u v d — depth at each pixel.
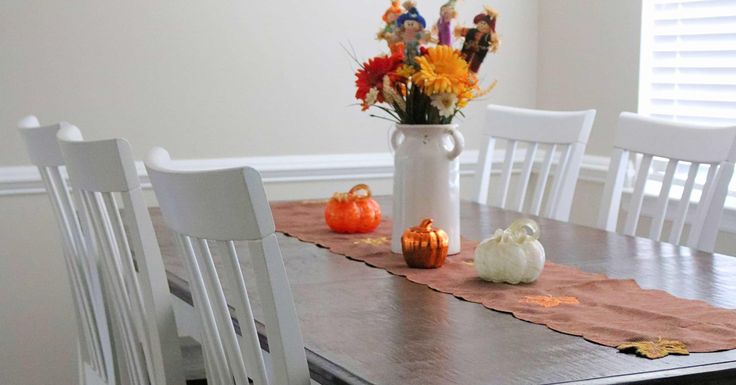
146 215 1.68
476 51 1.92
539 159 3.80
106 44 3.20
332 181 3.53
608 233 2.30
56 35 3.14
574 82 3.63
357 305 1.61
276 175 3.42
